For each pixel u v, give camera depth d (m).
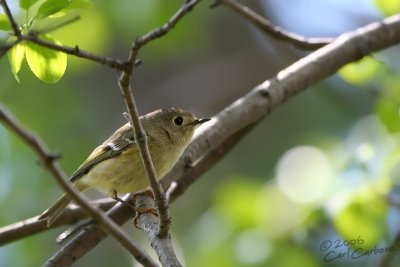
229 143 10.02
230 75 18.72
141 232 14.15
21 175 13.80
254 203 12.18
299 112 16.91
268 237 11.84
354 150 11.66
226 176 16.53
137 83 18.62
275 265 11.65
